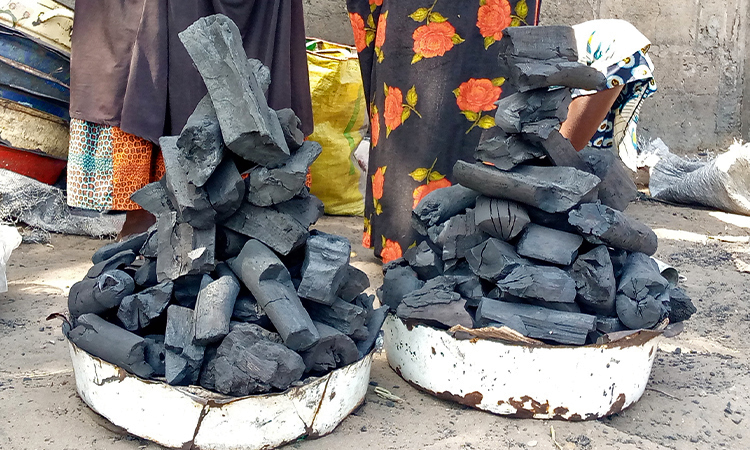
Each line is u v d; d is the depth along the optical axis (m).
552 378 2.32
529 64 2.38
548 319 2.33
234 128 2.11
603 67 4.30
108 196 4.02
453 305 2.45
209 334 2.07
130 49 3.79
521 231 2.46
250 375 2.05
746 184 5.80
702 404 2.62
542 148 2.47
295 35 4.21
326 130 5.11
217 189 2.19
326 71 4.97
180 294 2.30
